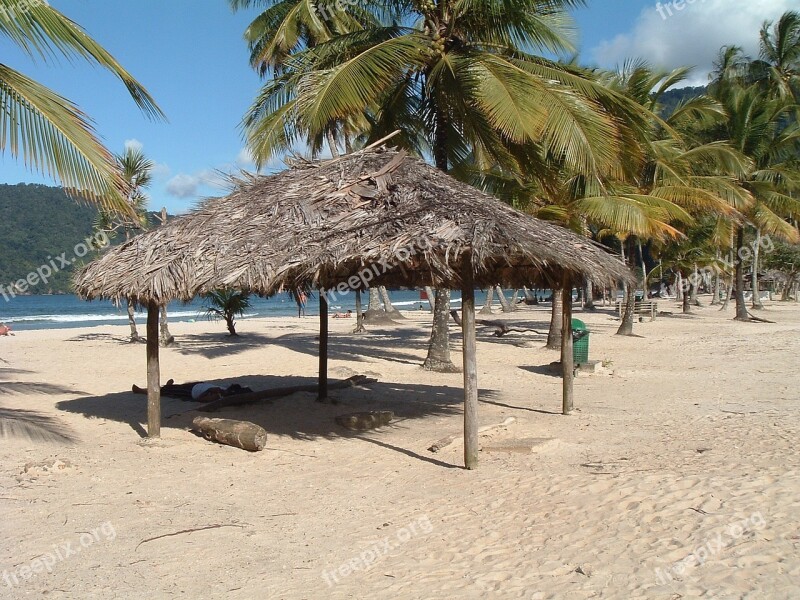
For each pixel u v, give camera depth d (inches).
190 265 309.4
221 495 267.7
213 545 214.8
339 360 716.7
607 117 473.1
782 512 205.5
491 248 271.7
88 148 275.1
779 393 491.5
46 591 180.9
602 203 650.8
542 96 454.9
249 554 207.8
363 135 760.3
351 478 290.5
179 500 260.8
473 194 325.1
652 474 258.5
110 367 665.0
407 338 965.2
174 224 349.7
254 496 266.7
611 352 797.9
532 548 202.8
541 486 259.6
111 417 418.3
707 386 536.4
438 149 572.1
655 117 550.6
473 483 273.4
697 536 195.3
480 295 2874.0
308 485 281.1
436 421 408.5
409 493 266.7
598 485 251.0
